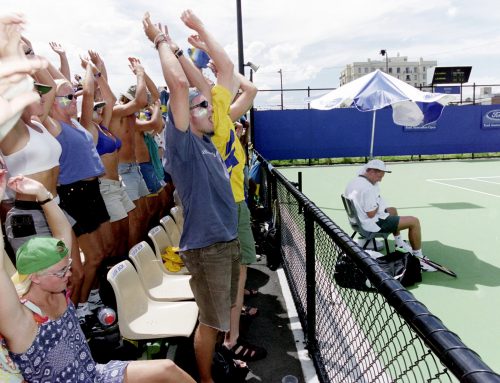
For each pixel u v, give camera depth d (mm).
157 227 3953
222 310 2410
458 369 967
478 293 4305
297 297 3852
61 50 4254
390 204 9219
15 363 1647
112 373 1987
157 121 5234
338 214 8328
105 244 3420
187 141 2225
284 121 17266
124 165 4699
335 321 2713
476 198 9469
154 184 5559
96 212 3293
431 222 7445
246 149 7344
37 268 1630
